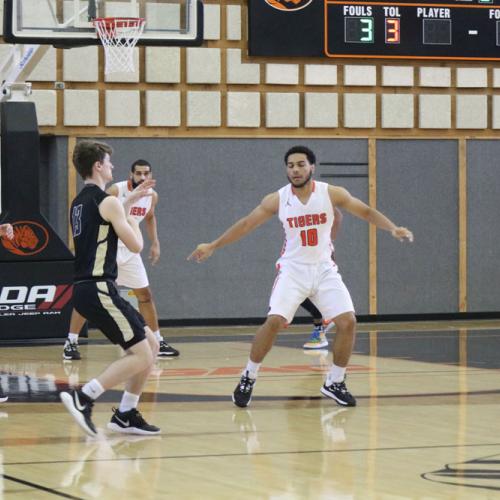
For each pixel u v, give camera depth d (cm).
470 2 4678
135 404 1986
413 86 4741
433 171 4788
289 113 4606
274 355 3372
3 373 2944
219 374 2898
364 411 2248
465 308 4841
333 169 4675
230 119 4569
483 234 4853
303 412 2244
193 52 4522
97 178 1997
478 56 4706
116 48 3512
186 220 4562
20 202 3753
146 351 1942
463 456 1758
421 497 1464
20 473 1631
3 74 4272
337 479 1583
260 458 1750
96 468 1669
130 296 4150
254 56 4566
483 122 4816
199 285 4584
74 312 3266
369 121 4691
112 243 1945
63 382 2750
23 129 3734
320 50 4575
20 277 3762
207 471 1645
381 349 3556
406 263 4781
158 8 3538
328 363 3142
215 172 4581
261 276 4647
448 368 3011
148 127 4509
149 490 1512
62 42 3459
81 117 4419
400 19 4625
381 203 4741
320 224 2288
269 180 4628
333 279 2320
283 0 4547
